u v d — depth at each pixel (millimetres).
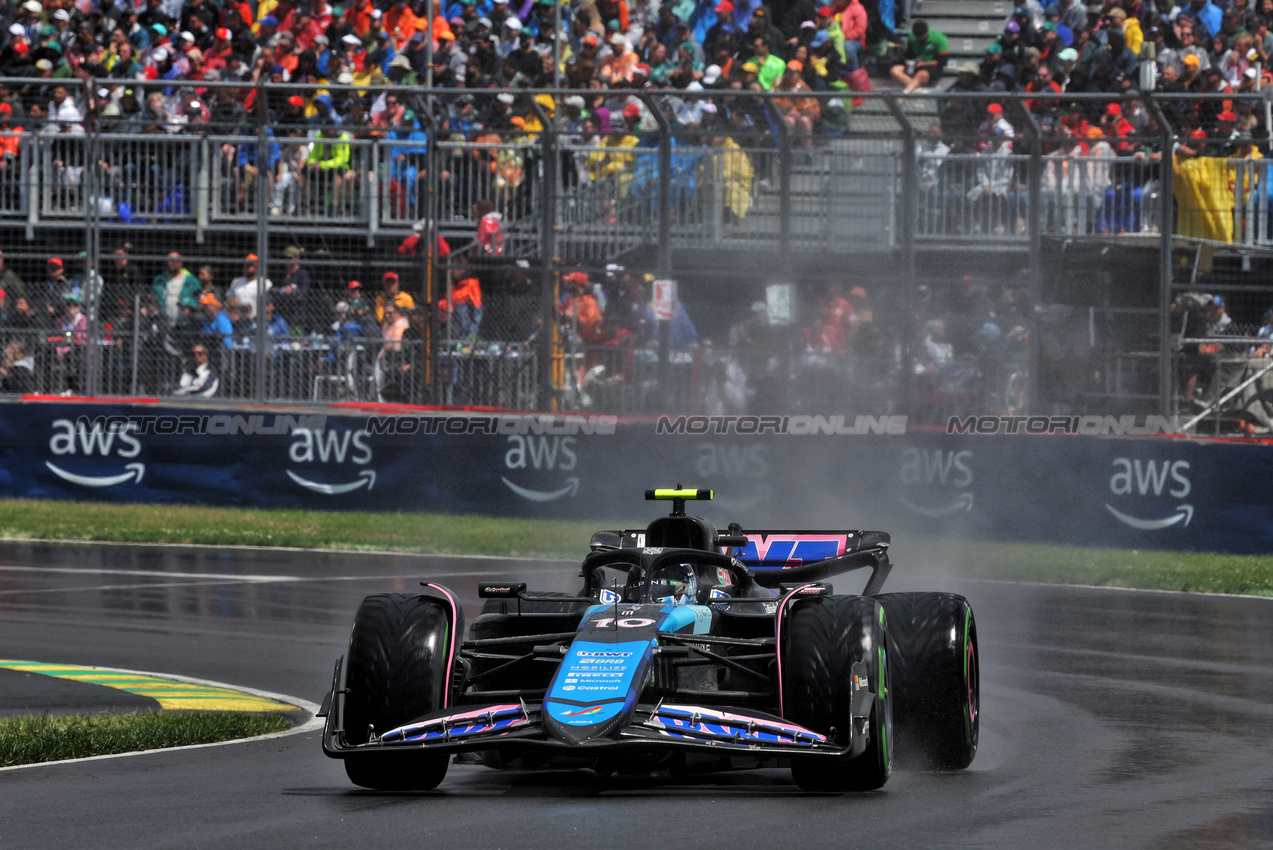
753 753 22859
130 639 48062
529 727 23594
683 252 77625
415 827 21844
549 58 98375
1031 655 44844
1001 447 74688
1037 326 75062
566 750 22328
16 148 80250
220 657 45000
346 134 79562
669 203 76625
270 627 50500
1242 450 70875
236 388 80188
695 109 90125
